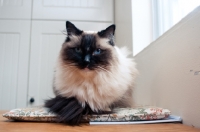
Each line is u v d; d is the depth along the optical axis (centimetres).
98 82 110
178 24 108
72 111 101
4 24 241
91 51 116
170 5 173
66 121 99
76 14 253
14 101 233
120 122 101
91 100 107
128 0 198
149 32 185
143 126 94
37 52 241
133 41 184
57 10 250
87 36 121
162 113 104
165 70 123
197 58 90
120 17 232
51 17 248
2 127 88
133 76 143
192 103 94
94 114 105
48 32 245
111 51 121
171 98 115
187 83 98
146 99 155
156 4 184
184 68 101
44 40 244
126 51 160
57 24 247
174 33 112
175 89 110
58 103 109
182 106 103
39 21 246
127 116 103
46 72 240
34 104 234
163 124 99
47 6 249
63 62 117
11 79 235
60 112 104
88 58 110
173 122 104
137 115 103
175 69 110
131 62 148
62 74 116
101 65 111
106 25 256
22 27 243
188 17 99
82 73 109
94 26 254
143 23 185
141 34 184
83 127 91
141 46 183
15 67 237
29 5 247
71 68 112
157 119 105
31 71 238
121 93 119
